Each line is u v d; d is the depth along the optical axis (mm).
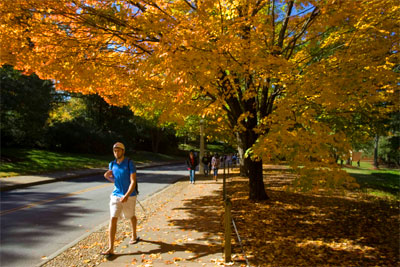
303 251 4844
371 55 5852
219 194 10898
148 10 5773
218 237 5512
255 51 5613
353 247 5094
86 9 5293
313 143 4832
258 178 8969
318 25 6023
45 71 5852
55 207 8883
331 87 5520
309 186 4754
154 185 14844
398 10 5746
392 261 4461
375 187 13578
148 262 4297
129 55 6430
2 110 22359
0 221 7059
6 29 5352
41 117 25234
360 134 10000
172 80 5473
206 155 20125
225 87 6773
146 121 42719
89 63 5988
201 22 5219
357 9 5473
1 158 20656
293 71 6793
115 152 4984
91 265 4219
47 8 5238
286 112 5648
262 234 5723
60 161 24297
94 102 42312
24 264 4449
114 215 4715
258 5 6336
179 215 7461
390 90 5793
